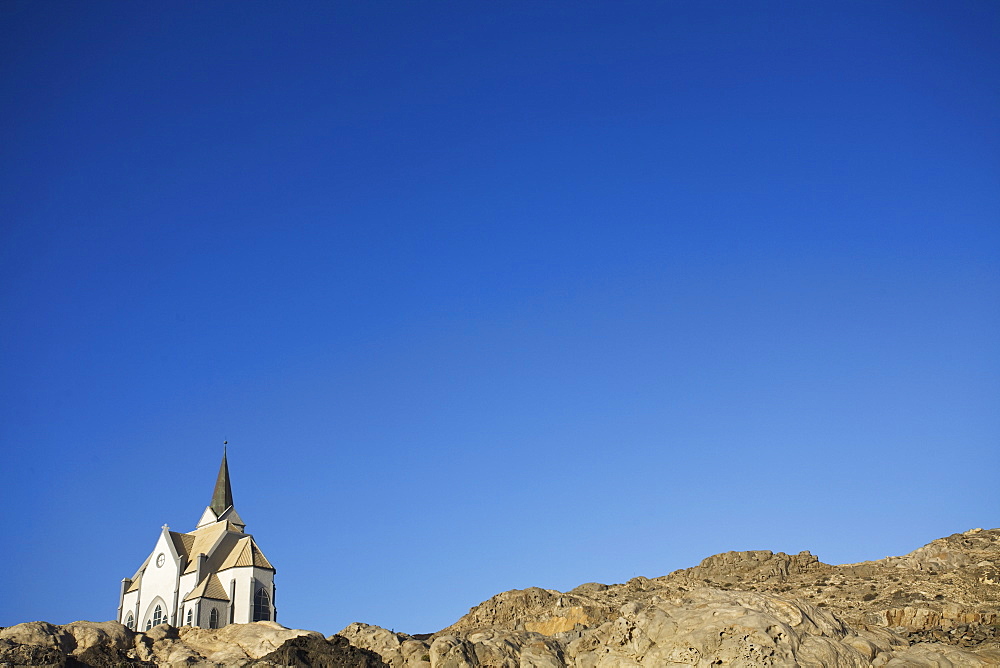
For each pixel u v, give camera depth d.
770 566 169.38
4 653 111.81
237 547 187.38
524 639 111.06
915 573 150.75
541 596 158.12
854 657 97.25
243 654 124.94
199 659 122.62
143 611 189.38
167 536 192.00
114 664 117.62
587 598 151.75
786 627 97.56
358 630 115.81
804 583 159.12
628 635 104.88
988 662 98.31
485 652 107.25
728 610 100.94
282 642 126.88
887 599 139.62
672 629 101.69
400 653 110.50
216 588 181.50
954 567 150.88
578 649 108.81
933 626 127.81
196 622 175.38
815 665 93.50
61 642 117.19
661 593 159.50
